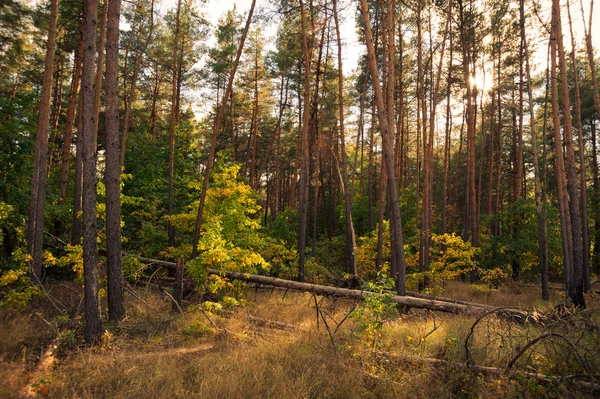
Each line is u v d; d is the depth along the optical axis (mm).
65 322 7973
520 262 20562
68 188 18875
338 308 10430
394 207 11312
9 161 13625
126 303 10062
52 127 20125
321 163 28812
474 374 5285
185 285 11312
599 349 4930
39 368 5379
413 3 17312
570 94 23125
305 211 15664
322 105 21484
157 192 17375
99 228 13203
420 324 8445
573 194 12055
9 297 8352
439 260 14789
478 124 33438
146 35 20016
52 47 11266
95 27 7305
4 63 15969
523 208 20484
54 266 14078
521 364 5469
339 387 5086
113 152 8250
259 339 7156
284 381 5176
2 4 13078
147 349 6891
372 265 18453
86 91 7074
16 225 13203
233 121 26438
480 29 18953
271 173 42000
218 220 10828
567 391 4668
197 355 6559
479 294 15898
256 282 11727
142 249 14930
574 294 11820
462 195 36906
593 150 28453
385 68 16812
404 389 5035
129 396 4773
